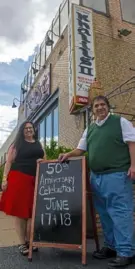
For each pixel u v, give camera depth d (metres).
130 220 3.72
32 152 4.47
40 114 15.23
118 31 11.27
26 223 4.39
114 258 3.90
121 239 3.65
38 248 4.55
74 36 10.00
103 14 11.24
